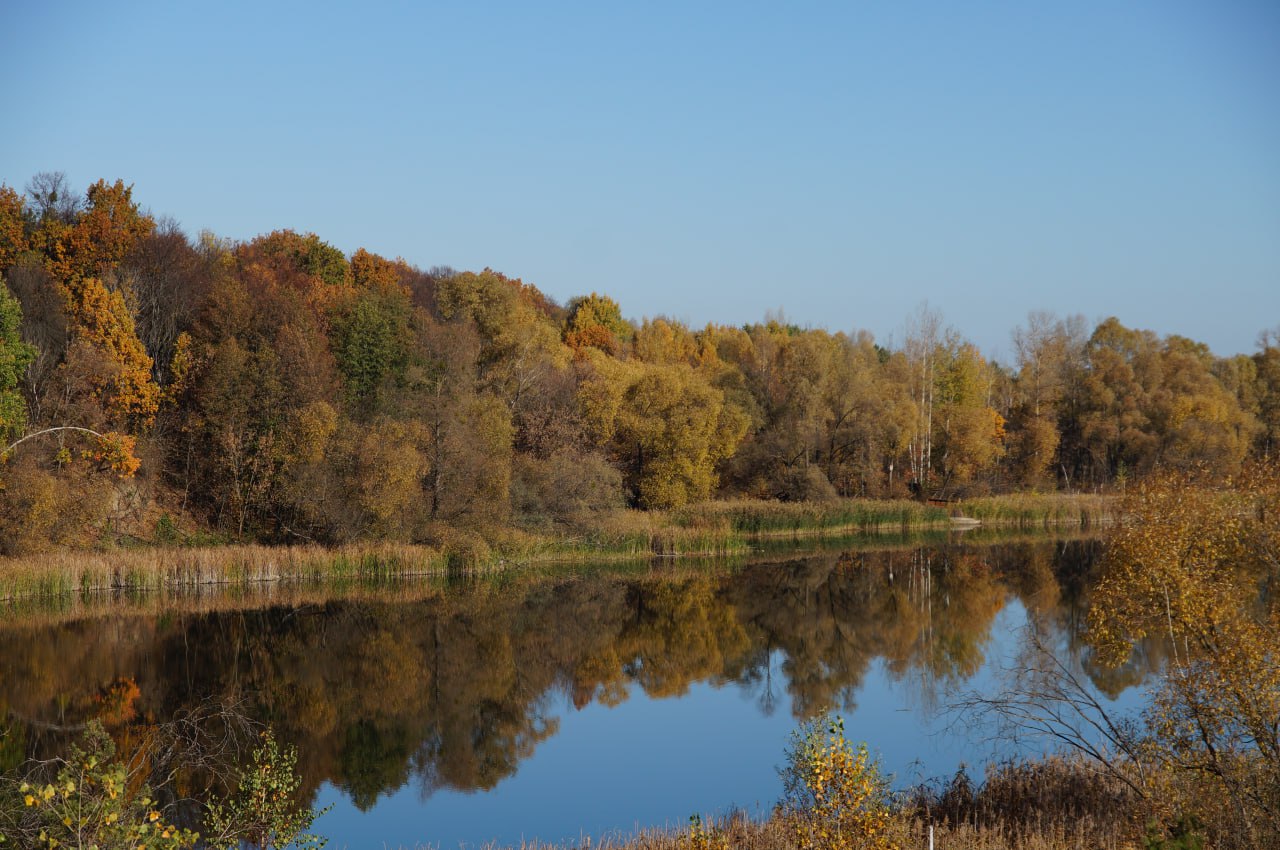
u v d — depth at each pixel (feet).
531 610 134.21
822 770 37.55
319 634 117.08
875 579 158.71
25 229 183.83
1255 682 39.70
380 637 116.67
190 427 165.58
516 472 178.09
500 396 192.24
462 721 84.69
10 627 113.80
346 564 151.33
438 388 170.60
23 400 131.64
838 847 36.37
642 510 203.62
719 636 120.26
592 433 200.03
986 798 52.49
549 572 165.89
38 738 73.56
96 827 29.32
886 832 38.60
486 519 164.04
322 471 155.22
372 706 88.69
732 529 199.93
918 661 104.22
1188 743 42.75
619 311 321.11
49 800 29.25
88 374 148.25
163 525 156.35
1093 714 68.23
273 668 101.19
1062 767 56.29
